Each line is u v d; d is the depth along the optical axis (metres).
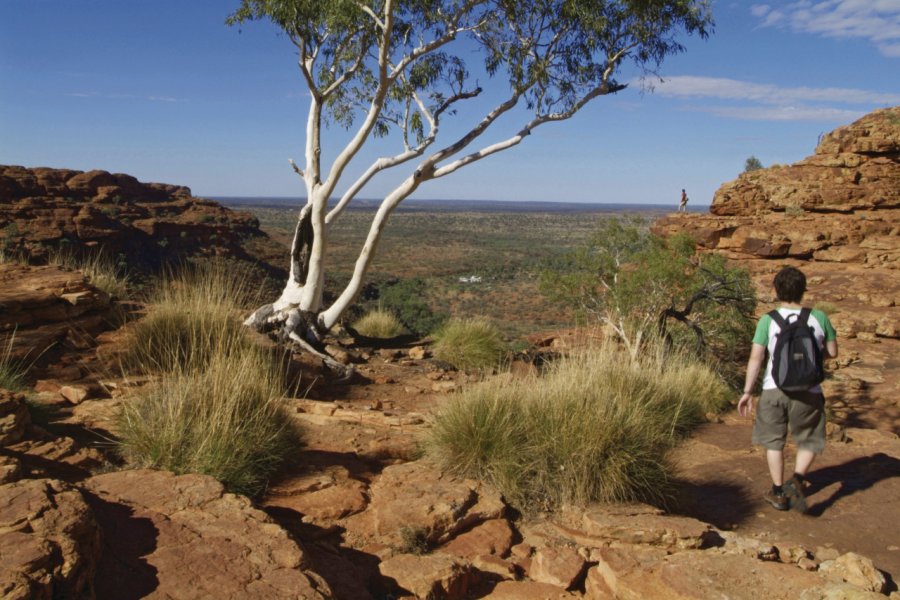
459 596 3.42
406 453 5.43
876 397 10.55
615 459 4.66
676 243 12.65
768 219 20.38
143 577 2.70
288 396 7.30
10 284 8.34
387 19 9.59
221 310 8.20
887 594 3.53
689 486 5.32
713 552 3.77
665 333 11.77
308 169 10.75
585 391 5.37
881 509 4.70
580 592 3.54
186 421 4.44
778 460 4.73
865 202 20.02
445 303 64.69
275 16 9.95
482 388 5.43
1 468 3.30
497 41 11.07
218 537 3.08
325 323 10.56
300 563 2.93
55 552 2.48
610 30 11.08
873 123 21.17
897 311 14.42
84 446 4.50
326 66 11.87
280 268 68.56
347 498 4.26
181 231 62.69
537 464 4.73
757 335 4.74
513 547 3.98
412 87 11.35
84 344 7.68
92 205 61.38
